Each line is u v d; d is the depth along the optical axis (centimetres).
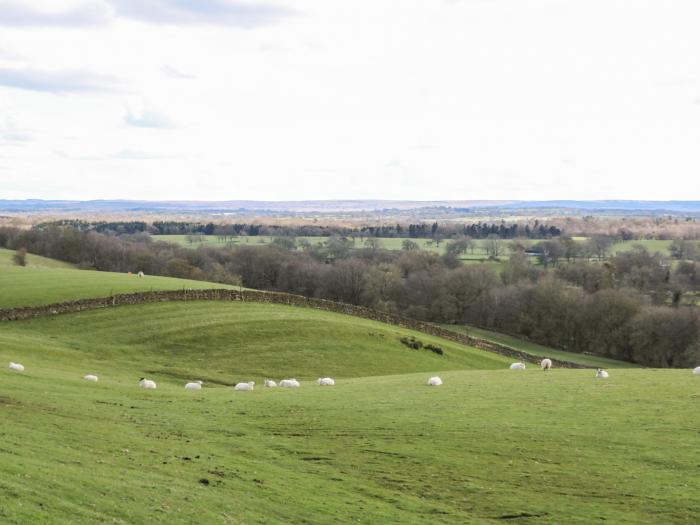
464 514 2998
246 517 2678
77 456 3069
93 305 8806
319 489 3166
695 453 3538
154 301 9319
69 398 4469
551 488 3234
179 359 7581
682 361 12625
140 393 5166
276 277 19100
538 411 4444
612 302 13425
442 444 3831
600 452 3628
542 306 14188
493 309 15350
